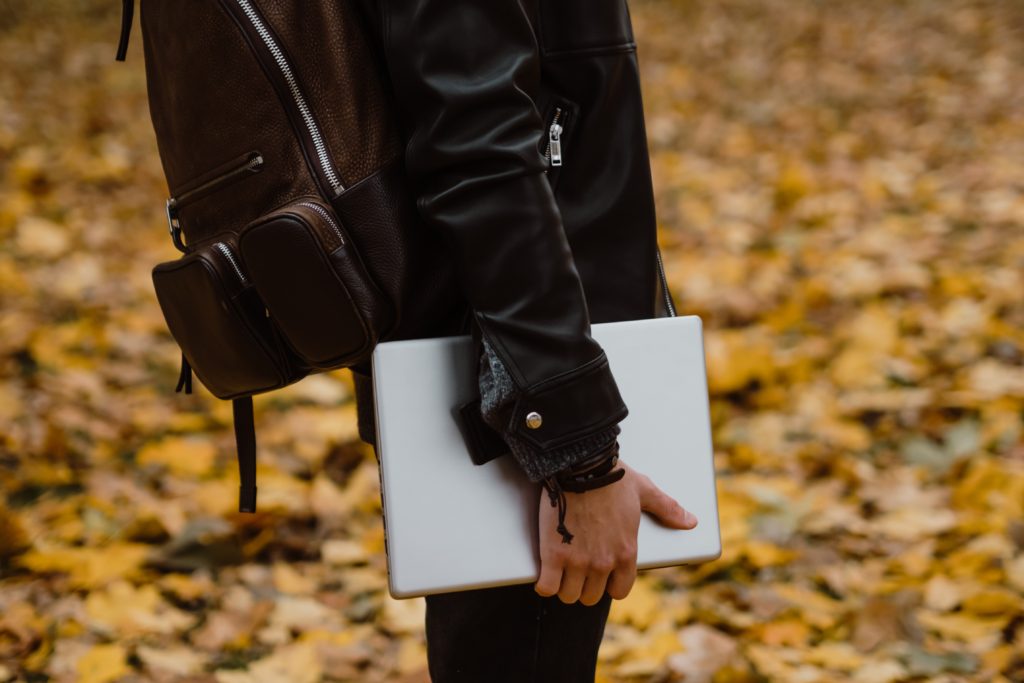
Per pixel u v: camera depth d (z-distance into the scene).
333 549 2.60
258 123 1.17
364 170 1.16
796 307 3.74
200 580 2.45
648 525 1.22
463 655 1.35
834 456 2.95
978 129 5.62
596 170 1.26
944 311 3.56
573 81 1.25
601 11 1.25
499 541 1.18
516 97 1.09
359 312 1.13
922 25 8.55
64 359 3.29
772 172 5.30
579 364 1.08
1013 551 2.47
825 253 4.19
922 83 6.77
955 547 2.54
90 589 2.36
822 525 2.66
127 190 4.86
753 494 2.80
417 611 2.38
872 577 2.48
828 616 2.33
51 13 9.27
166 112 1.30
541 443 1.08
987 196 4.55
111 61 7.79
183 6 1.21
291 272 1.12
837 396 3.27
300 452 3.00
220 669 2.17
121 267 3.97
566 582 1.15
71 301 3.64
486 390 1.10
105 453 2.90
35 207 4.39
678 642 2.23
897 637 2.23
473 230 1.07
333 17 1.17
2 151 5.04
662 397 1.25
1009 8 8.62
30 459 2.79
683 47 8.70
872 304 3.73
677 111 6.63
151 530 2.56
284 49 1.16
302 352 1.17
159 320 3.62
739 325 3.75
